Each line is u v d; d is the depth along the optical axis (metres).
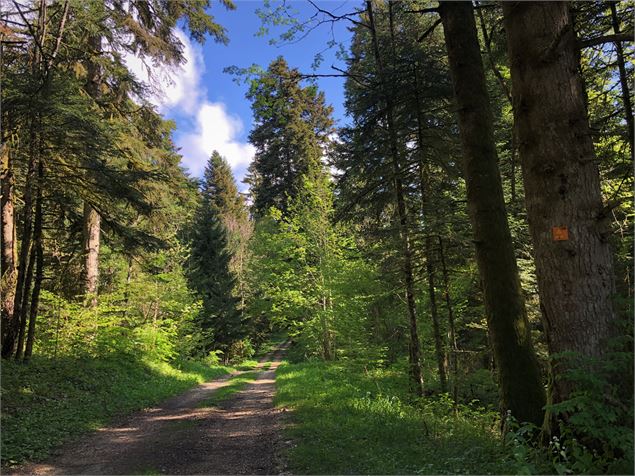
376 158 11.62
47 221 13.12
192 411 10.43
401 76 10.92
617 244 7.11
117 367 14.58
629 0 7.58
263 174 38.22
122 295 19.53
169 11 15.16
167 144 17.67
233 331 35.31
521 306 6.32
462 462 4.98
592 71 8.54
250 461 6.09
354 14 8.58
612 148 8.30
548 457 4.42
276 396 11.99
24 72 9.91
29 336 11.68
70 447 6.97
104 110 14.72
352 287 16.55
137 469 5.79
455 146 10.80
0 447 6.24
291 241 24.61
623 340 4.04
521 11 4.91
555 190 4.63
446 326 13.23
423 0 10.45
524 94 4.90
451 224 9.71
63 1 11.06
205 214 36.59
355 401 9.24
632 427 3.84
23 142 10.32
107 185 11.38
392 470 4.95
